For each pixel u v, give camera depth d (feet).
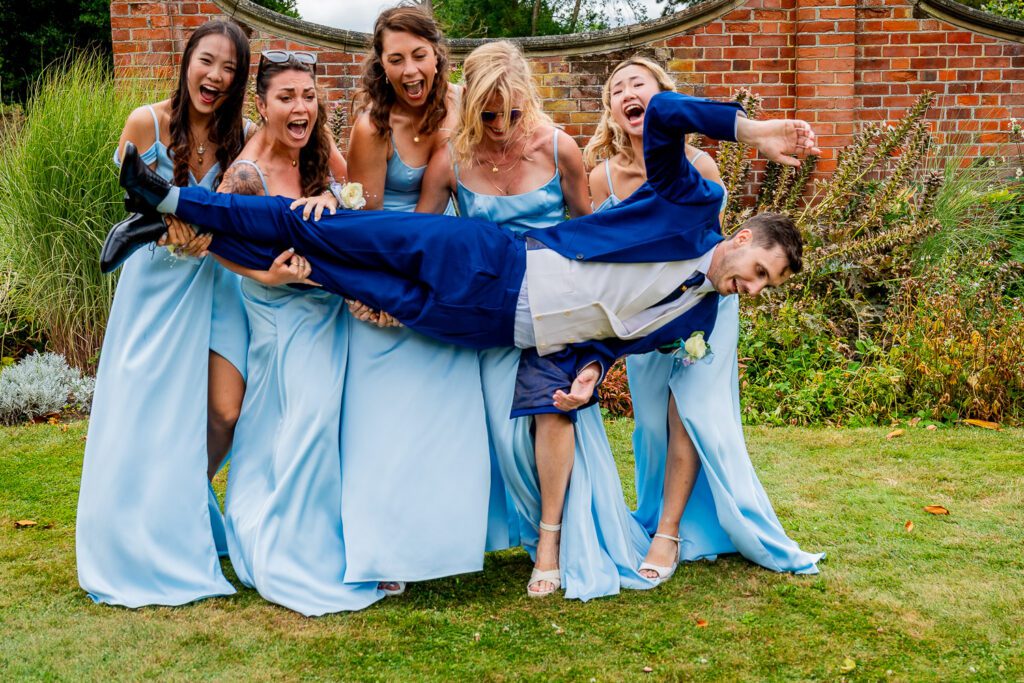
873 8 24.63
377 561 9.93
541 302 9.83
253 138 10.62
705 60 24.81
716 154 25.00
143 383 10.24
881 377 18.29
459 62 25.38
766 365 19.75
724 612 9.73
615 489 10.86
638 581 10.44
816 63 24.49
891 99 24.99
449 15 48.93
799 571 10.75
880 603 9.88
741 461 10.93
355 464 10.23
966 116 25.07
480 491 10.38
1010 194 23.67
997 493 13.65
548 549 10.37
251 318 10.69
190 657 8.75
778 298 20.59
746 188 24.90
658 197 9.68
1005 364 17.79
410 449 10.14
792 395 18.47
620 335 9.96
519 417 10.37
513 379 10.51
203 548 10.33
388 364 10.40
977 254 21.71
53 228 20.33
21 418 18.52
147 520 10.09
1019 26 24.58
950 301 18.72
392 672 8.48
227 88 10.32
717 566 11.03
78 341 20.72
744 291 9.85
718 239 10.09
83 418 18.70
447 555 10.11
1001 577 10.57
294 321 10.43
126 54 24.12
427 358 10.44
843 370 19.07
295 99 10.18
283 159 10.66
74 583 10.54
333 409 10.20
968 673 8.38
